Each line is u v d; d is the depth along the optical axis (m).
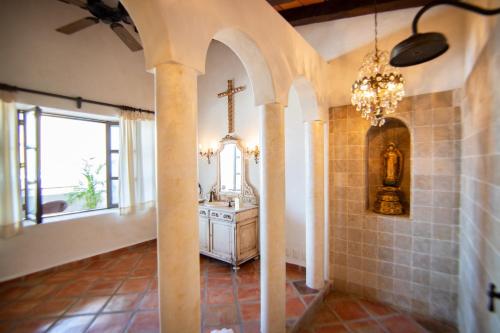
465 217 2.20
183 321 1.28
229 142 4.07
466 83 2.18
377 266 2.82
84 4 2.40
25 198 3.21
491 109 1.50
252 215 3.68
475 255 1.84
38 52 3.14
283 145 2.03
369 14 2.83
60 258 3.39
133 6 1.24
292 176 3.44
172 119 1.25
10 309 2.49
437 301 2.50
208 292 2.81
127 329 2.19
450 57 2.41
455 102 2.39
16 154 2.96
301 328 2.35
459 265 2.38
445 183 2.45
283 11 3.10
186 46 1.27
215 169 4.39
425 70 2.53
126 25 4.04
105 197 4.19
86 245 3.64
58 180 4.52
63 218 3.49
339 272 3.06
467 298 2.06
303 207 3.36
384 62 2.45
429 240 2.54
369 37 2.84
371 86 2.12
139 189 4.17
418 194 2.59
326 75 2.99
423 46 0.98
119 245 4.02
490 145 1.52
